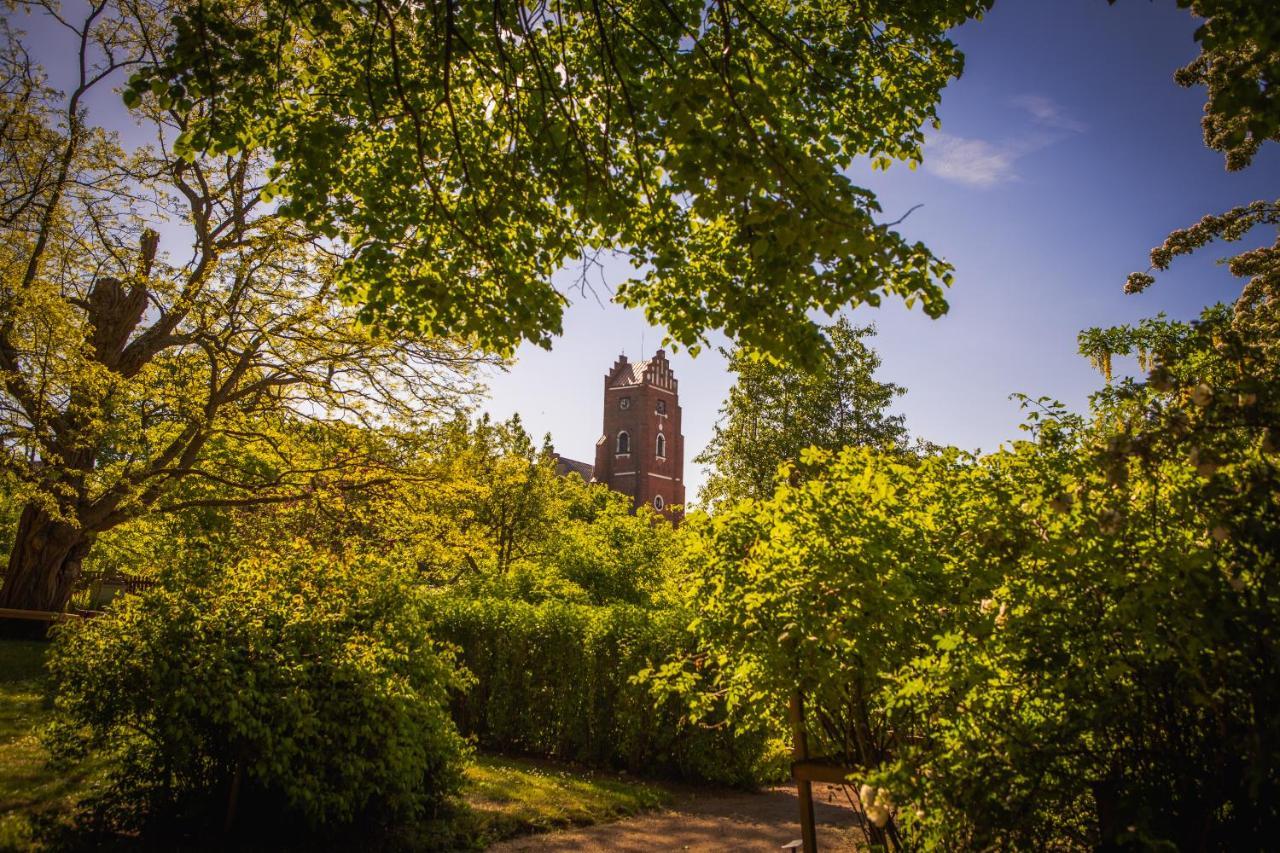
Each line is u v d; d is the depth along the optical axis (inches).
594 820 323.0
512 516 1028.5
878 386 870.4
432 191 243.0
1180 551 125.2
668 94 175.9
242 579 281.0
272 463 669.9
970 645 135.2
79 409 528.4
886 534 154.7
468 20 246.4
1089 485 140.7
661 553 762.2
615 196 235.3
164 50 203.3
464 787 333.1
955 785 123.4
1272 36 147.9
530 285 257.3
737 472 883.4
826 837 311.1
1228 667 113.3
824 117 262.4
